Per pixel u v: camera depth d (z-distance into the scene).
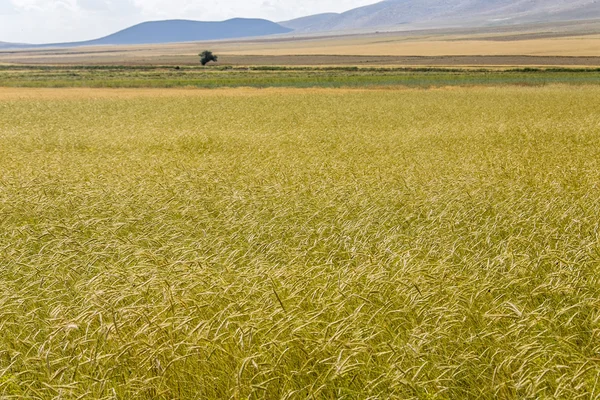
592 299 6.36
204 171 15.85
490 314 5.95
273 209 11.30
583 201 11.10
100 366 5.45
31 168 17.14
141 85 71.94
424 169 15.88
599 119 30.31
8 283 7.63
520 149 20.88
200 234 9.89
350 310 6.29
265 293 6.55
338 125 31.45
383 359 5.50
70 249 8.92
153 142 25.06
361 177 14.48
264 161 18.17
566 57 117.94
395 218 10.40
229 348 5.60
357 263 8.15
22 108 43.53
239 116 36.59
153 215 11.25
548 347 5.55
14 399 5.35
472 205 11.05
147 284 6.94
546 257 7.56
